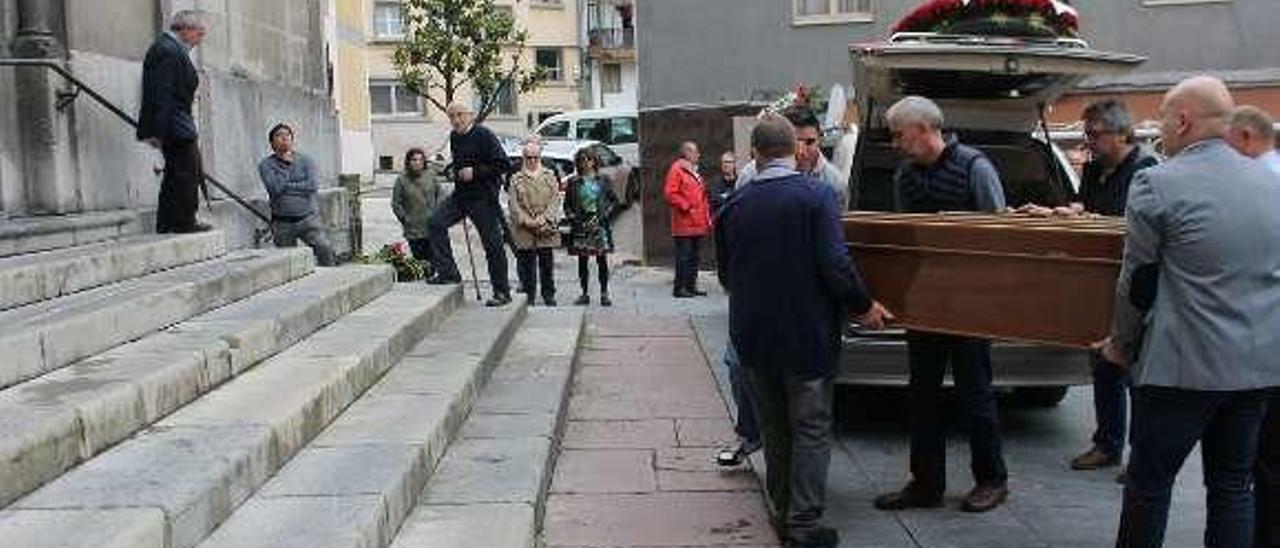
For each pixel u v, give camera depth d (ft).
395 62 123.75
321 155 50.52
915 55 23.47
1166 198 14.43
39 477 13.16
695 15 58.13
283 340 21.50
